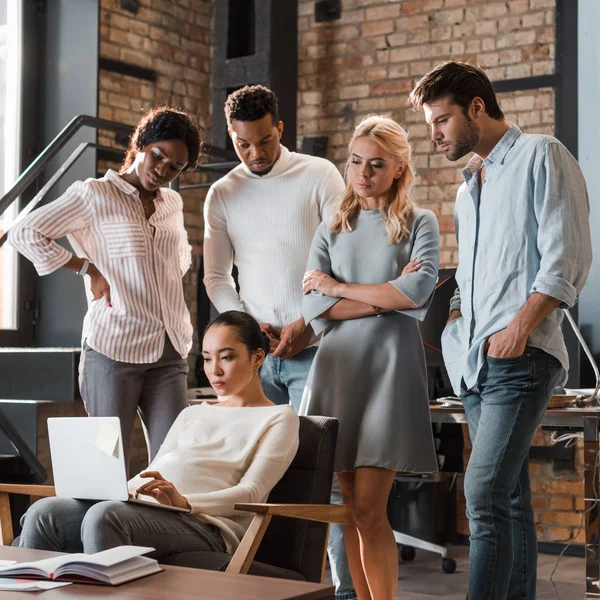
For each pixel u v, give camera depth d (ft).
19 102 18.04
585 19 15.81
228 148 20.17
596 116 15.70
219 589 6.18
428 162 19.35
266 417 9.12
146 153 10.21
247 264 11.06
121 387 10.32
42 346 17.92
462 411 11.59
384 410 9.43
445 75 8.46
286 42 20.17
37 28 18.30
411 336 9.66
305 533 8.75
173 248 10.77
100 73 18.13
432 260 9.62
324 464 8.99
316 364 9.83
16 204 17.83
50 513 8.29
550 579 14.58
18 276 17.72
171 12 19.83
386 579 9.47
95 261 10.42
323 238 10.18
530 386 8.18
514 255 8.32
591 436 10.41
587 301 15.65
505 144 8.50
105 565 6.36
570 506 16.99
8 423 13.30
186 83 20.18
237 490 8.52
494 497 8.20
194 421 9.48
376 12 20.03
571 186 8.16
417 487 16.26
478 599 8.20
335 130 20.38
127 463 10.43
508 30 18.76
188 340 10.85
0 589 6.13
